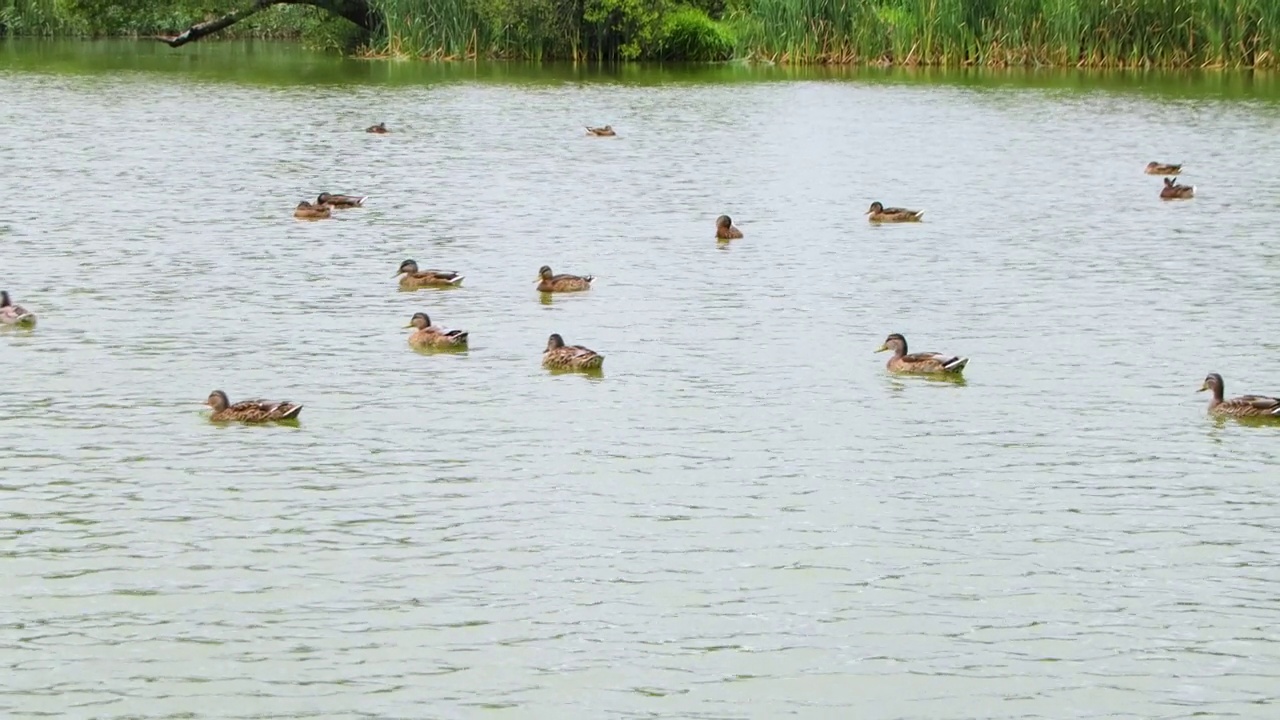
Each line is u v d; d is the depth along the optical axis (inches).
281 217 1669.5
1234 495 848.3
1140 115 2657.5
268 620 689.6
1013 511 823.1
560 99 2950.3
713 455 905.5
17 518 797.9
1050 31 3410.4
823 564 753.6
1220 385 992.9
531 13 3673.7
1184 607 711.1
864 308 1270.9
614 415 979.3
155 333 1168.2
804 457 904.3
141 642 668.7
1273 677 647.1
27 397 1005.2
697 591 722.8
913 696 631.8
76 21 4323.3
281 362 1094.4
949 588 729.0
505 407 994.1
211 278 1360.7
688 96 3016.7
